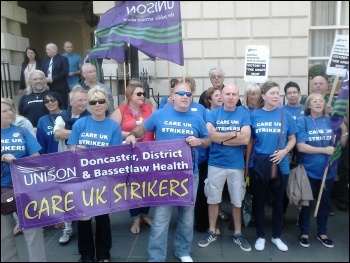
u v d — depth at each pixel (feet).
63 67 19.92
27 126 13.73
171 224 15.07
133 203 11.71
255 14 20.77
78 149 11.38
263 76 14.97
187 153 11.52
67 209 11.39
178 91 11.27
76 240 13.79
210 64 21.35
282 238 13.56
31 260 11.24
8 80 22.29
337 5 22.54
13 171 10.93
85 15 26.96
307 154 12.78
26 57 21.68
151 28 13.42
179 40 13.25
